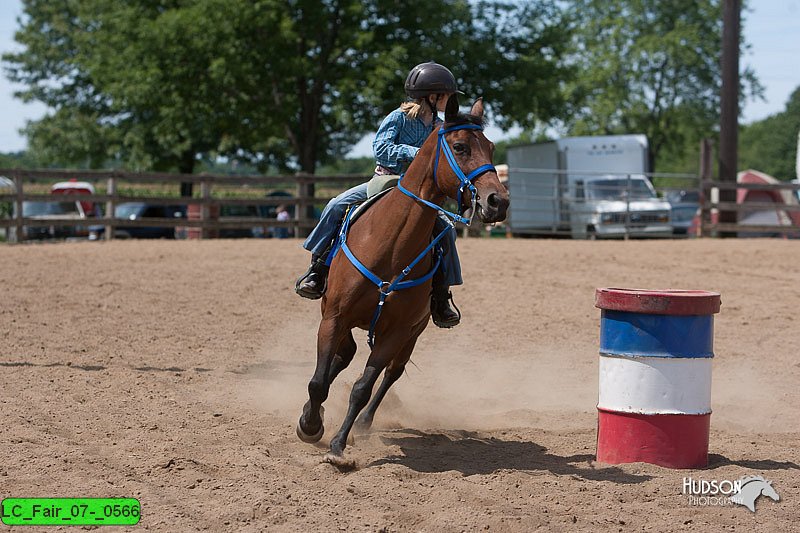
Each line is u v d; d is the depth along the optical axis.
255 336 12.34
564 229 32.69
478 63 34.75
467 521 5.62
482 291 16.16
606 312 7.14
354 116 34.53
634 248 23.00
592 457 7.33
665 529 5.59
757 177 37.28
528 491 6.30
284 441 7.54
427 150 6.73
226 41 32.75
